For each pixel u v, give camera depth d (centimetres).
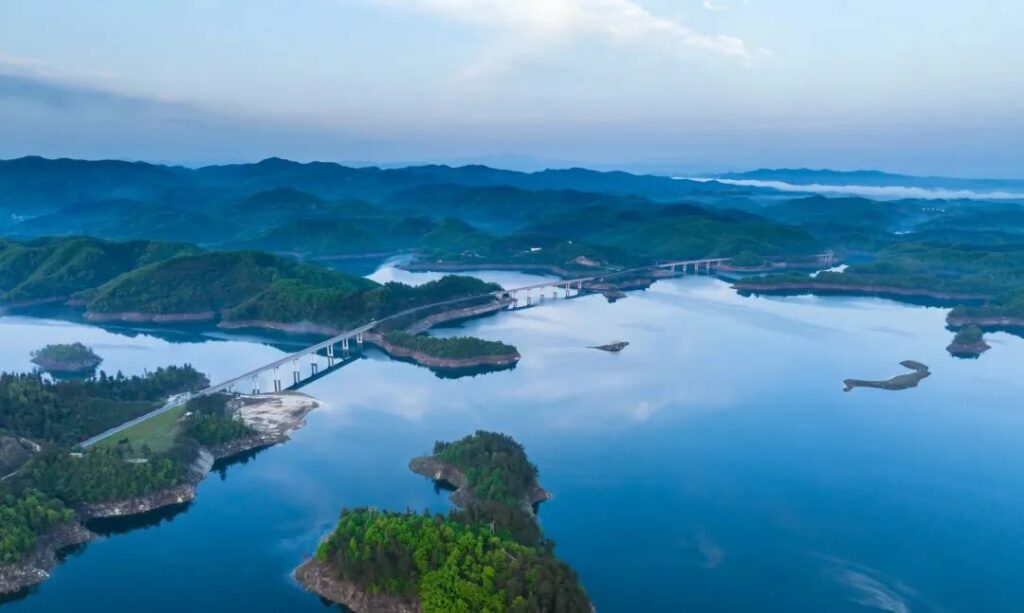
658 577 16350
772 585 16138
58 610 15262
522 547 14650
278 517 19138
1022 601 15712
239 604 15300
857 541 18125
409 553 14825
